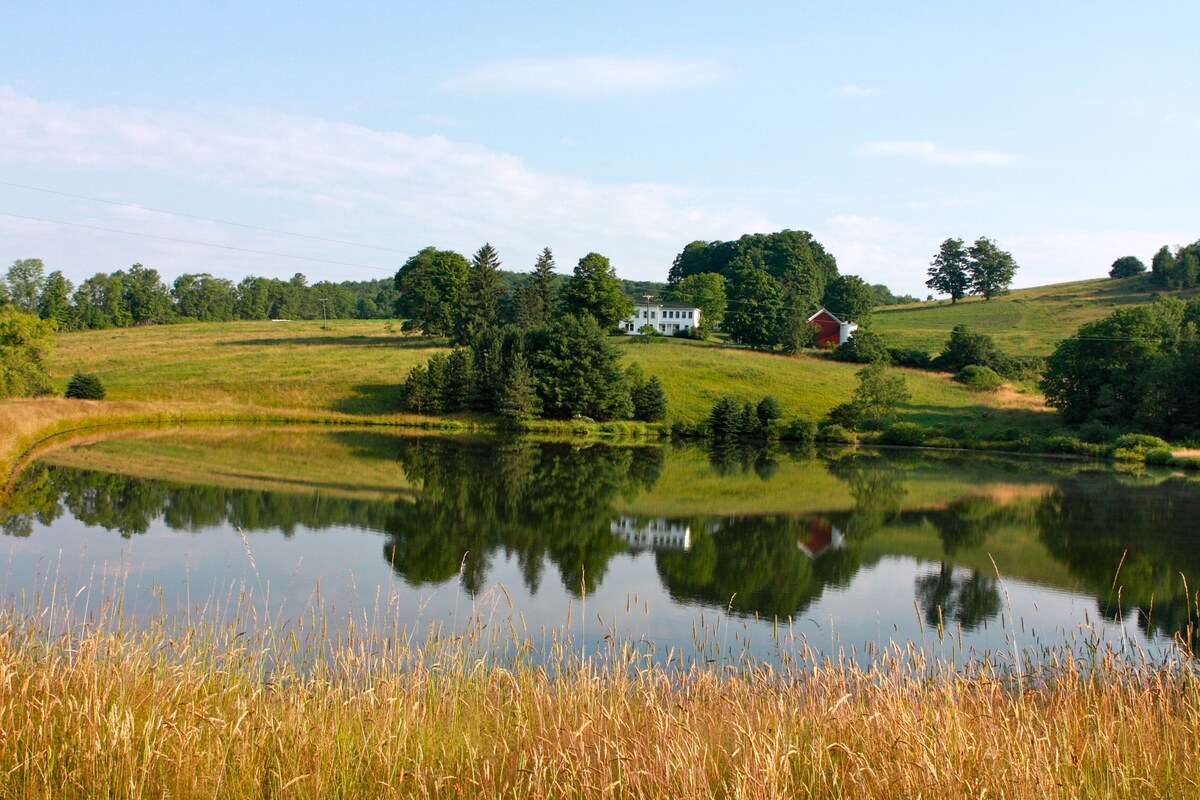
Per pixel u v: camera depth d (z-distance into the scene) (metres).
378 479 41.53
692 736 8.17
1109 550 29.94
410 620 17.38
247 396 78.75
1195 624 20.30
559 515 34.06
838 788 7.64
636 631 18.20
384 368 91.25
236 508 31.36
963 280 164.12
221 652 11.77
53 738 7.64
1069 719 9.60
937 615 21.09
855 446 74.25
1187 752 8.70
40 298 148.12
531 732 8.61
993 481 50.19
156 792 7.16
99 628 9.72
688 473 50.88
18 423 45.84
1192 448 65.12
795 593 23.02
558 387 78.94
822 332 127.62
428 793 7.42
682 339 117.88
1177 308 94.88
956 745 8.05
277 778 7.44
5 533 25.08
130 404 64.56
